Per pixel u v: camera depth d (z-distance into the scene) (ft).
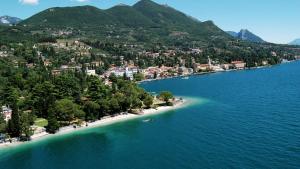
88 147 510.58
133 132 577.43
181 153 448.65
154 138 530.68
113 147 501.56
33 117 638.53
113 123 647.15
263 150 431.43
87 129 612.29
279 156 407.85
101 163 440.04
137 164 425.28
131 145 504.84
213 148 455.63
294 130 506.48
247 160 403.95
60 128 606.96
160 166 412.36
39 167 442.50
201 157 426.92
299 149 425.69
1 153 501.97
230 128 545.44
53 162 457.27
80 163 446.19
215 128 554.05
